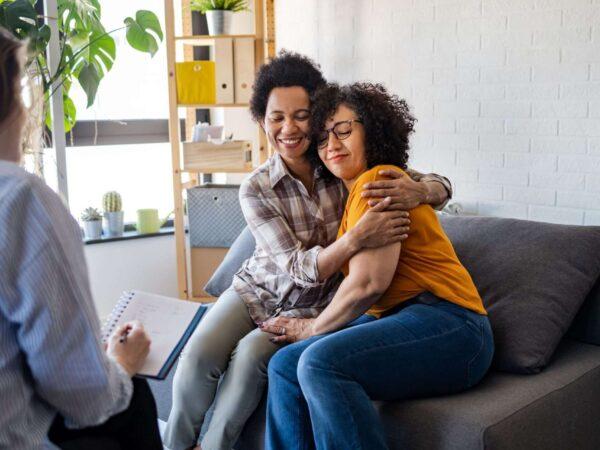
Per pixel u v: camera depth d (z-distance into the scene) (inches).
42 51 129.1
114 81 167.8
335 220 88.8
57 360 43.7
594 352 83.2
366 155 78.8
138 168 174.2
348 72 159.8
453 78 140.0
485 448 64.8
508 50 131.1
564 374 76.9
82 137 164.7
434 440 67.6
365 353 68.0
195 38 149.6
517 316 79.3
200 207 152.5
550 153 127.6
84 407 45.5
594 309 84.8
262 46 151.7
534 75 128.1
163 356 61.4
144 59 170.7
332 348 68.0
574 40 122.0
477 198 139.6
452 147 142.2
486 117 136.0
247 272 92.9
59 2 139.0
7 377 43.3
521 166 132.1
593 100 120.8
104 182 170.1
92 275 160.6
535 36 127.0
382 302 77.0
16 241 42.7
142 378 58.6
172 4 148.1
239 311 88.7
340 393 66.2
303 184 89.0
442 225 94.8
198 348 82.8
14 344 43.7
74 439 51.4
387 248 73.3
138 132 172.7
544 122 127.8
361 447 65.7
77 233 46.3
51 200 44.6
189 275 172.6
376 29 152.3
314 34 166.2
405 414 70.3
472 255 87.7
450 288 73.5
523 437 67.8
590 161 122.4
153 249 168.1
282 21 174.7
